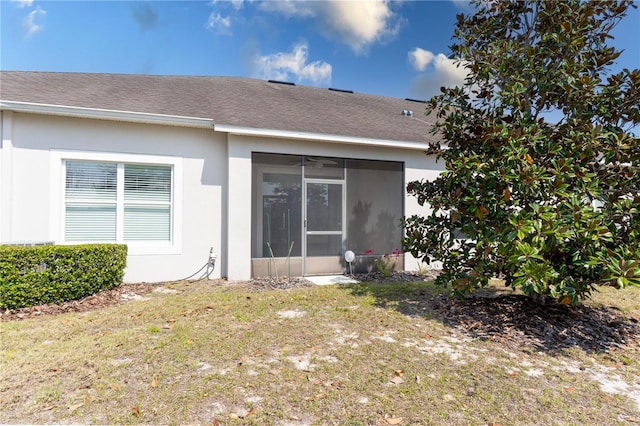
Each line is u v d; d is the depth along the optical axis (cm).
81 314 510
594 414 280
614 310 547
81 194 709
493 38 561
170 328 439
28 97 686
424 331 444
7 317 497
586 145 432
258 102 977
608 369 362
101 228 723
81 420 257
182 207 776
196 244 787
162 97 869
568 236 398
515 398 299
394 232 939
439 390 307
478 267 469
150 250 750
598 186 443
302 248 846
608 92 456
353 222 898
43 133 675
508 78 503
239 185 782
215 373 324
